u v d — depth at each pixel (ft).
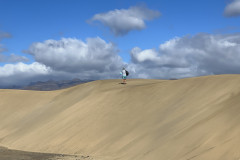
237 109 56.90
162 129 69.10
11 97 150.71
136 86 112.16
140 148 64.18
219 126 54.70
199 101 77.36
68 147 80.59
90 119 93.09
